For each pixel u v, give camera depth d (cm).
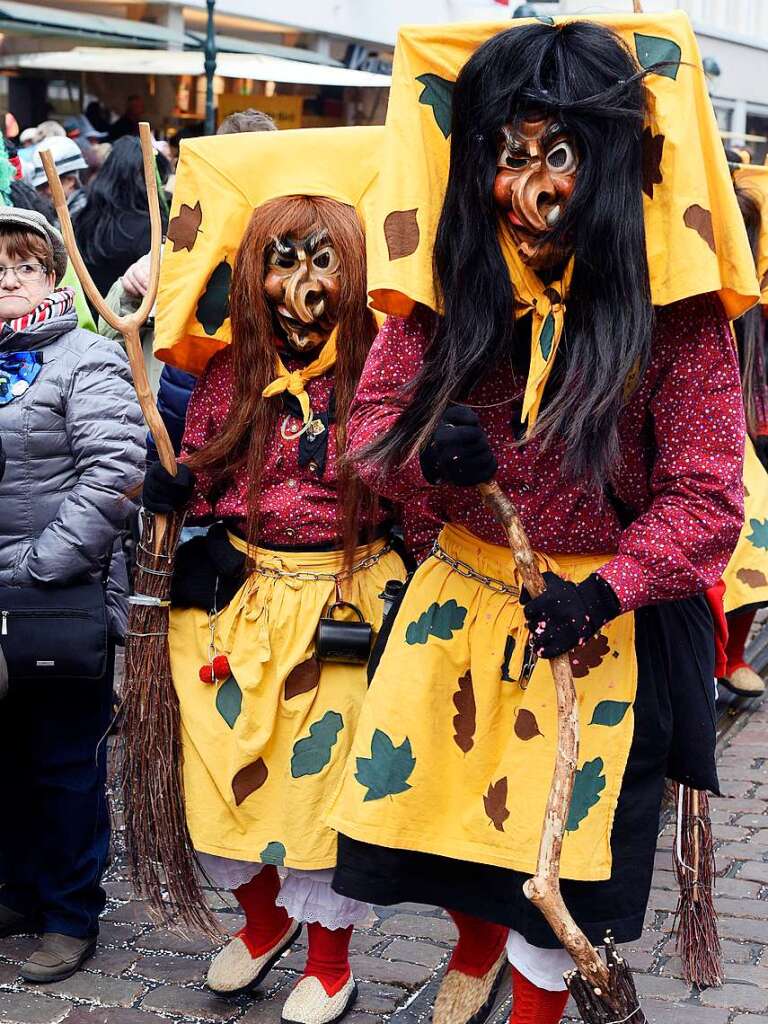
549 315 231
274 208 288
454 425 229
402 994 311
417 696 254
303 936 341
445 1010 282
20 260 326
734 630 518
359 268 287
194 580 299
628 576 229
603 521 246
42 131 851
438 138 240
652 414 238
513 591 251
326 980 297
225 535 302
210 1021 302
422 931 343
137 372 285
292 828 284
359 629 287
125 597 338
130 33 1130
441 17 1501
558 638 226
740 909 356
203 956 330
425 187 238
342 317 288
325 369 292
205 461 296
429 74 239
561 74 224
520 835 244
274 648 289
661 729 247
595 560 248
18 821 337
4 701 327
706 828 316
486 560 254
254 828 289
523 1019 254
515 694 250
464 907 255
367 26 1427
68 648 309
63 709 321
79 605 315
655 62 232
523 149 226
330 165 298
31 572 318
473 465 228
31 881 339
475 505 252
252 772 289
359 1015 301
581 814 240
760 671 570
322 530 292
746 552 470
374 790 254
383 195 239
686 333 235
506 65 226
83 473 321
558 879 231
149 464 329
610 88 222
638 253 225
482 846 247
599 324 225
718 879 375
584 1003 228
